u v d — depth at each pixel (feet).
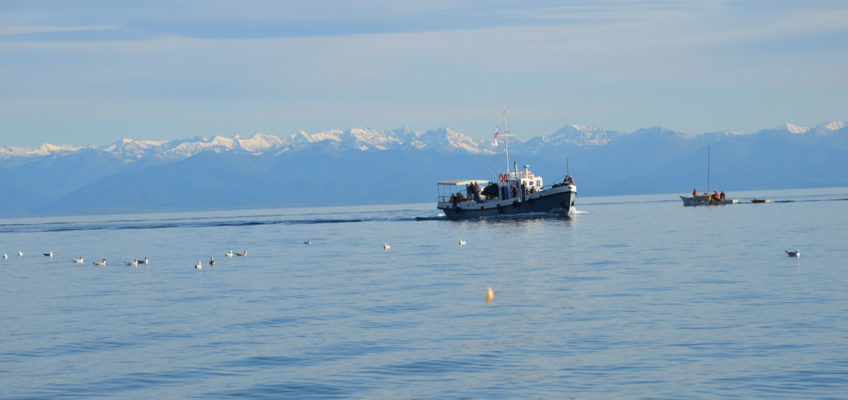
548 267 274.77
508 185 627.87
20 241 636.07
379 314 184.44
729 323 159.02
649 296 198.18
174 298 226.58
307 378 127.95
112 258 397.19
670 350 138.10
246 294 229.86
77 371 137.28
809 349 135.13
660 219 628.28
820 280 216.95
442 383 123.13
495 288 222.48
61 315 200.95
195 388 124.26
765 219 565.12
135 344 158.71
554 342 147.33
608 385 119.34
